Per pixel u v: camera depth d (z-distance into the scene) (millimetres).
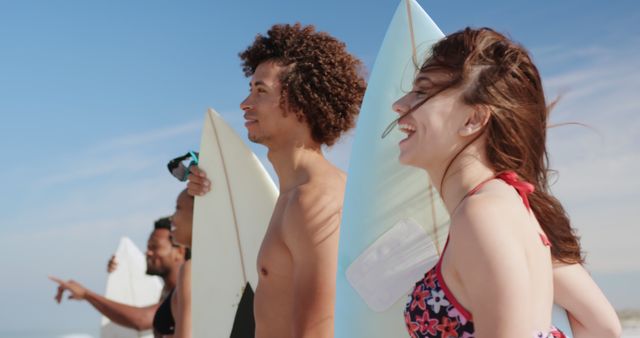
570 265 1567
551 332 1243
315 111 2201
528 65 1382
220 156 2971
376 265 1978
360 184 2080
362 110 2191
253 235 2818
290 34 2266
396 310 1925
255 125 2232
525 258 1165
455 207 1351
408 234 1986
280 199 2199
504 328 1107
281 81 2215
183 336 3033
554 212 1464
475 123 1339
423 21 2240
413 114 1380
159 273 4508
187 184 3006
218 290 2816
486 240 1146
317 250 2002
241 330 2732
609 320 1570
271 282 2096
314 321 1955
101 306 4723
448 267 1260
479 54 1349
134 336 5785
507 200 1222
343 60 2277
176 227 3314
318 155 2221
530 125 1351
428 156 1375
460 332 1252
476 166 1336
